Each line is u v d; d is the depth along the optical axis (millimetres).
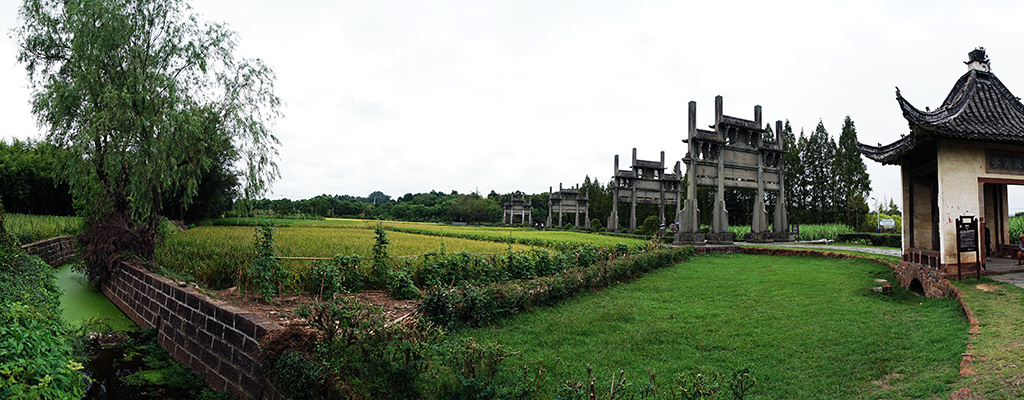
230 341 8578
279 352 7070
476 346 6340
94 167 16453
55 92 15453
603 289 13906
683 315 10656
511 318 10469
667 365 7602
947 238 11555
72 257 23453
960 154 12000
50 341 5223
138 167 15758
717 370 7293
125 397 8430
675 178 49344
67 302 14977
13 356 4621
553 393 6344
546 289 11977
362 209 105438
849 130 40688
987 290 9633
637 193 48438
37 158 39281
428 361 6191
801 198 42688
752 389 6578
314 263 13406
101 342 11109
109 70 15977
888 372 6629
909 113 11188
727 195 49969
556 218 83750
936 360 6652
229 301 11234
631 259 16703
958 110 12320
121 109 15336
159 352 10812
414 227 55812
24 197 37312
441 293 9836
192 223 46062
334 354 6469
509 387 5809
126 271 14523
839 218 40812
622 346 8562
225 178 44156
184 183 17578
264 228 12125
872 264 16609
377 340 6484
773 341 8492
